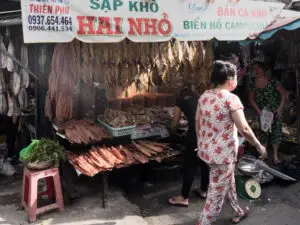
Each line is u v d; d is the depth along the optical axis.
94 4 3.17
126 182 4.80
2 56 4.22
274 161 5.34
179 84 5.05
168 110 4.96
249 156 4.97
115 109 4.69
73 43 3.90
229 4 4.00
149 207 4.12
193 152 3.90
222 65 3.00
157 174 4.78
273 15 4.44
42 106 4.49
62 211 3.78
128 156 4.04
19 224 3.50
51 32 3.02
